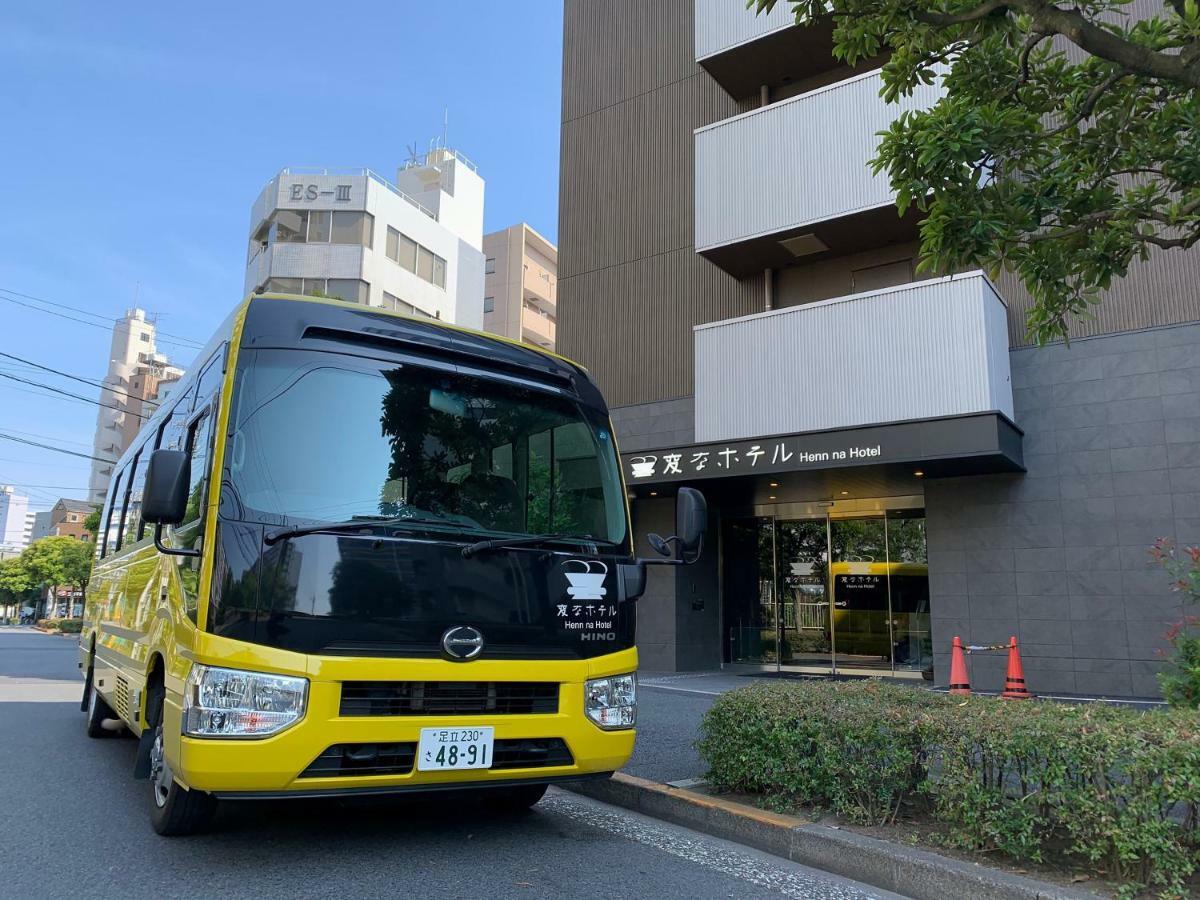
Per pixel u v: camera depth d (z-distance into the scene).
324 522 3.96
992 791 3.98
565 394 5.18
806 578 14.39
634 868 4.29
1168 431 10.27
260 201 34.25
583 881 4.04
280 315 4.35
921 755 4.45
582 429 5.14
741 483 12.88
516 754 4.18
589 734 4.39
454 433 4.58
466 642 4.04
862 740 4.59
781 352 12.00
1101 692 10.30
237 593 3.70
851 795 4.72
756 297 14.30
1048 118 10.23
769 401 12.01
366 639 3.83
